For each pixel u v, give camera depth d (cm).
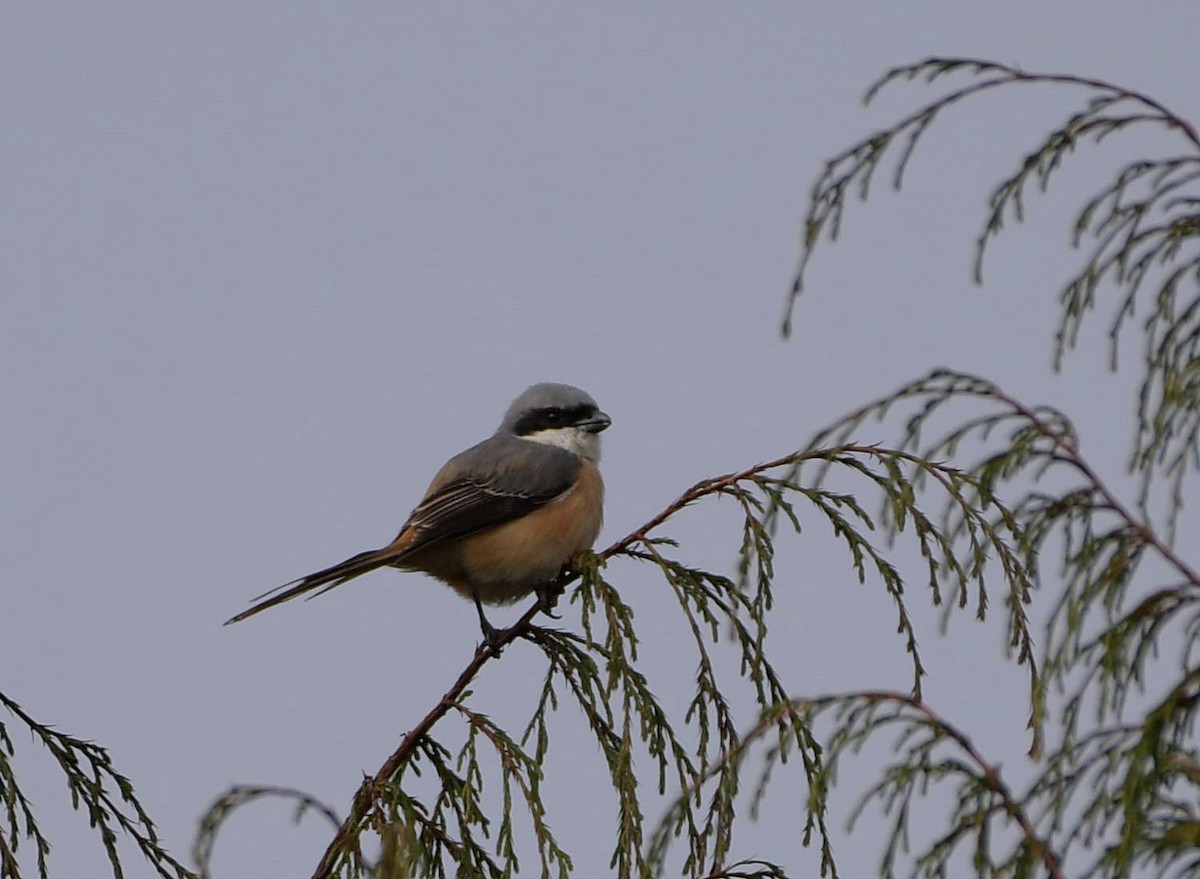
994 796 673
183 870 1029
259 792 866
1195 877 641
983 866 663
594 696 1031
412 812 972
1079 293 848
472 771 967
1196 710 632
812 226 891
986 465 789
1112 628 677
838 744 692
